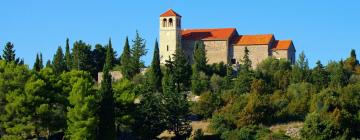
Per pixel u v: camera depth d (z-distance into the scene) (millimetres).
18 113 150000
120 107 161500
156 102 165875
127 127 161500
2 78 156625
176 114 166875
